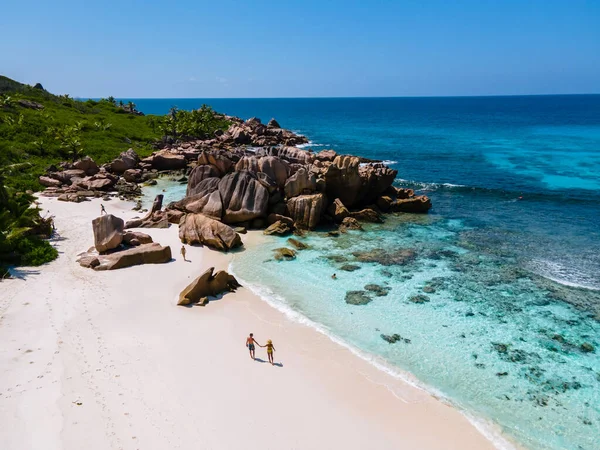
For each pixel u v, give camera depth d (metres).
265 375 23.17
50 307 28.47
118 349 24.39
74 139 82.12
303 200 49.12
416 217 54.25
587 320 29.47
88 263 35.84
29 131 84.19
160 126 117.25
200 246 42.69
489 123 195.00
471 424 20.45
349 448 18.50
